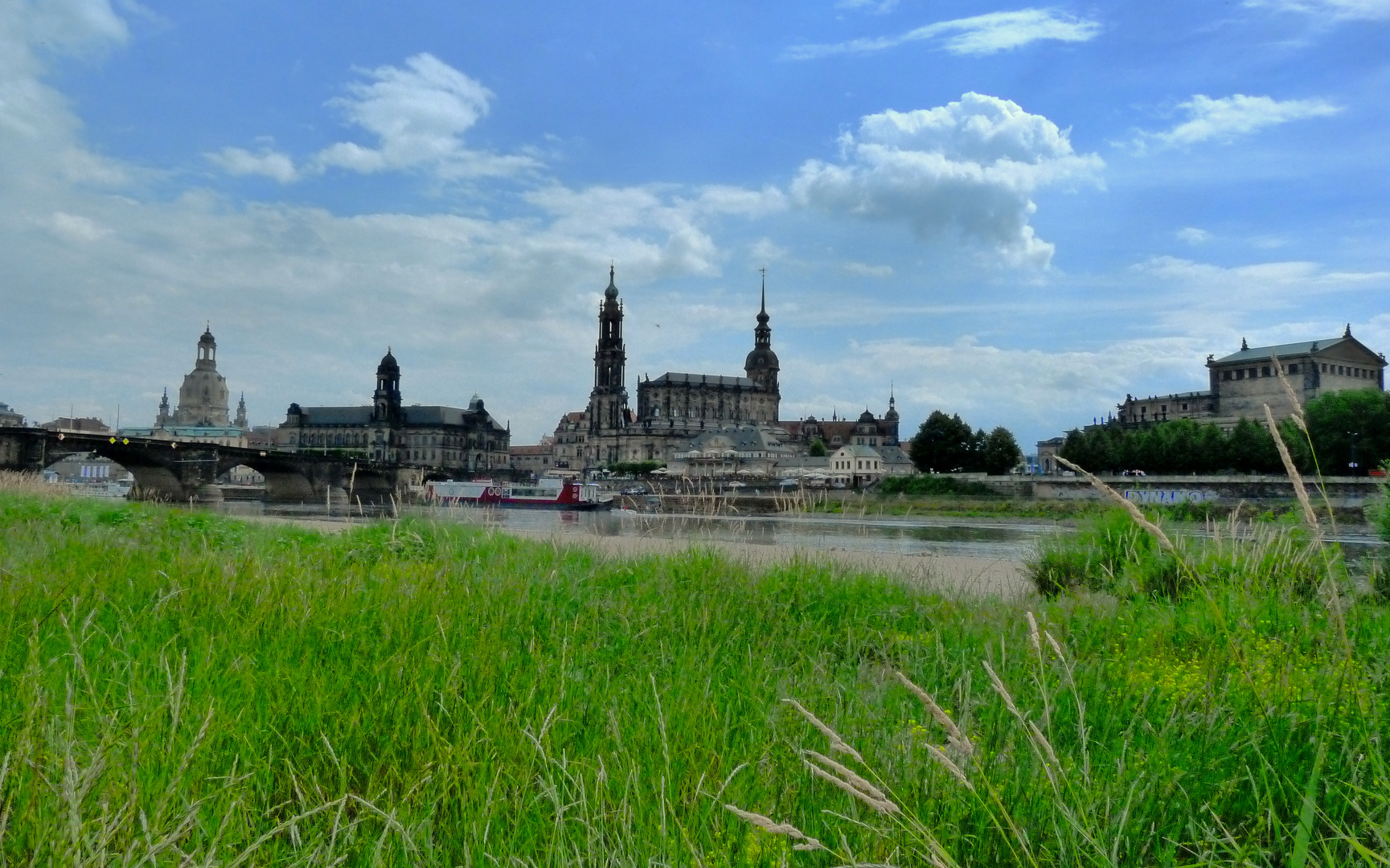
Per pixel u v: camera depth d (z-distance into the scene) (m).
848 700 7.89
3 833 4.53
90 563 13.63
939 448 178.62
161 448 136.62
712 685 8.27
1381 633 8.81
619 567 17.66
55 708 5.98
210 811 5.25
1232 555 12.49
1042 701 7.20
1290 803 5.56
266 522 38.56
